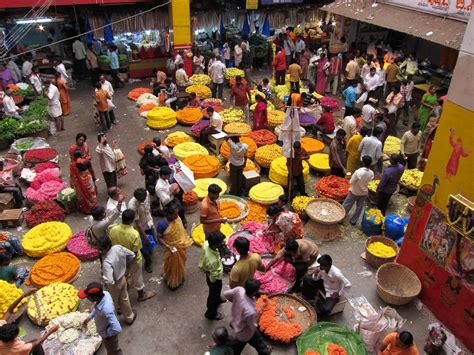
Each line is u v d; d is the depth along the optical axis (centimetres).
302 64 1925
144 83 1916
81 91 1834
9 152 1251
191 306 776
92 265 868
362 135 1080
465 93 639
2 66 1659
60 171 1168
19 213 978
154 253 905
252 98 1588
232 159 1046
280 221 844
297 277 790
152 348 695
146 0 1716
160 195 848
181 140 1310
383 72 1591
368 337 682
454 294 706
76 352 663
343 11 1727
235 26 2119
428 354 688
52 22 1917
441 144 695
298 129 990
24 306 748
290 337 683
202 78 1783
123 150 1321
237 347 611
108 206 800
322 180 1088
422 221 753
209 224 820
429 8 1409
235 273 654
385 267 809
